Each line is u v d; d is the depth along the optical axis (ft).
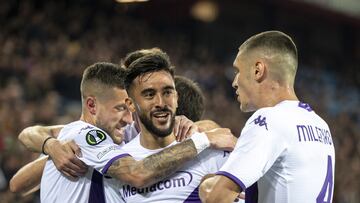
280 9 147.23
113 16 118.01
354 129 111.45
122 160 19.85
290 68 18.67
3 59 73.56
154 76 19.29
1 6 91.50
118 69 21.62
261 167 17.33
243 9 143.64
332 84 136.67
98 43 96.02
